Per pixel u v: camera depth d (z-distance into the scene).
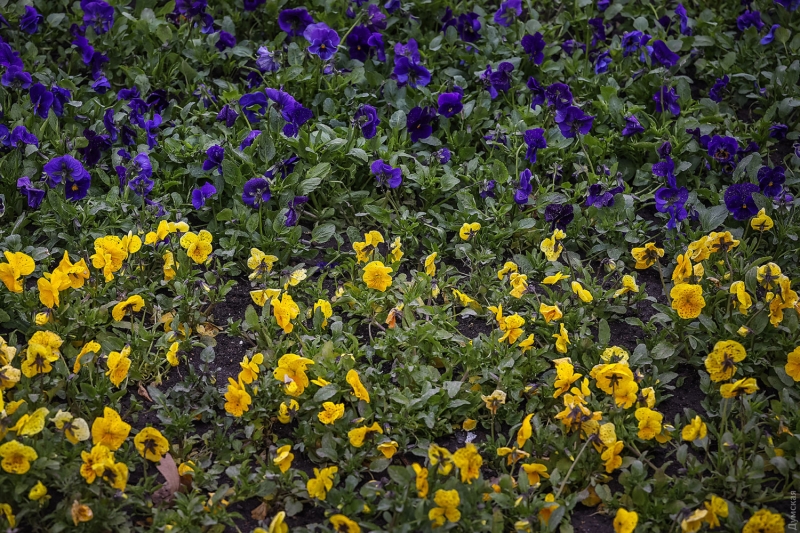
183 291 4.06
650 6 6.54
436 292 4.21
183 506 3.23
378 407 3.59
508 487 3.26
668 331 4.07
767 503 3.46
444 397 3.67
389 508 3.16
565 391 3.57
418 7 6.40
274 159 4.98
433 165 5.02
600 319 4.24
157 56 5.81
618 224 4.67
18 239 4.26
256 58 5.93
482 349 3.86
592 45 6.29
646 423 3.47
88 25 5.94
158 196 4.83
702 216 4.72
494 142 5.17
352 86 5.70
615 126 5.49
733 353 3.50
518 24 6.23
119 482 3.16
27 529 3.24
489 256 4.42
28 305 4.00
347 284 4.24
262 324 3.94
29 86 5.25
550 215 4.57
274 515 3.37
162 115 5.41
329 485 3.27
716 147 5.11
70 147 4.89
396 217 4.84
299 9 5.83
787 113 5.60
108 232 4.54
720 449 3.48
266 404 3.65
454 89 5.50
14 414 3.27
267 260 4.14
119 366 3.52
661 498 3.34
